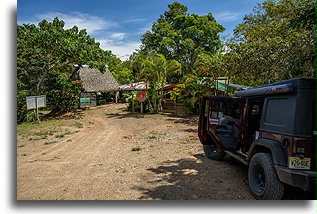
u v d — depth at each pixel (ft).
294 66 22.16
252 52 29.09
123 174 17.70
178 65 65.51
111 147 27.63
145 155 23.32
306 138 10.87
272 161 12.08
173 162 20.53
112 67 142.20
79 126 44.80
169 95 67.72
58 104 68.54
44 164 20.95
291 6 37.14
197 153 23.50
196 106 60.13
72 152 25.50
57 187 15.38
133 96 71.46
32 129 40.93
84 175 17.74
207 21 129.18
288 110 11.50
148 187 15.02
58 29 60.54
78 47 59.67
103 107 86.94
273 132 12.44
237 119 18.31
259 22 54.44
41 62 60.18
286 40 27.73
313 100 11.11
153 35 141.69
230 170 18.08
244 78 42.06
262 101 16.10
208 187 14.84
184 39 127.44
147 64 65.00
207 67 41.60
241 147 17.40
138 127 43.32
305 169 10.88
